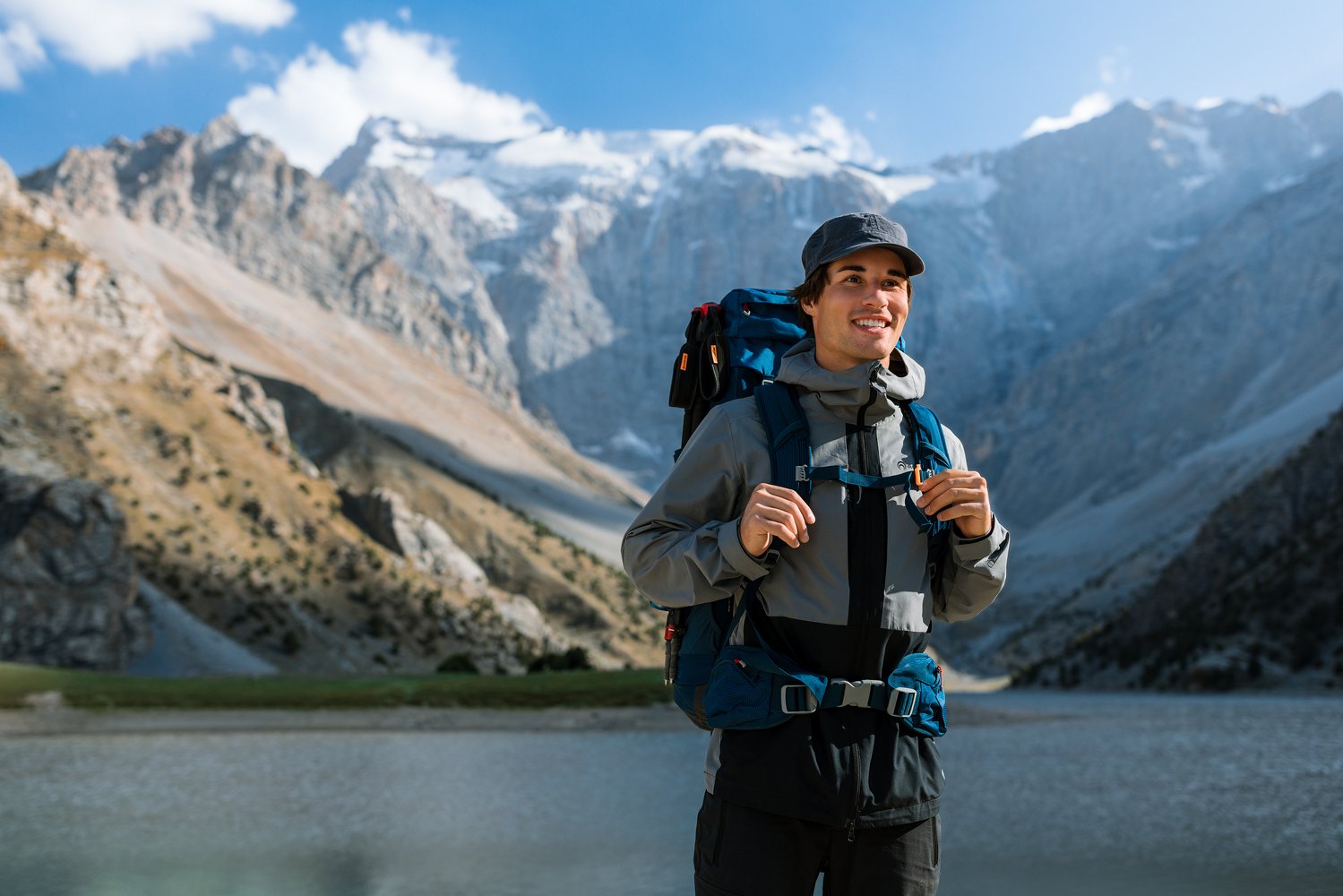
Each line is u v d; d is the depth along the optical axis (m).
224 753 25.09
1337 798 15.53
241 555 159.88
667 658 3.40
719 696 2.95
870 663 2.96
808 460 3.03
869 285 3.12
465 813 14.41
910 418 3.21
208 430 196.00
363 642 154.00
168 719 36.69
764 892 2.86
